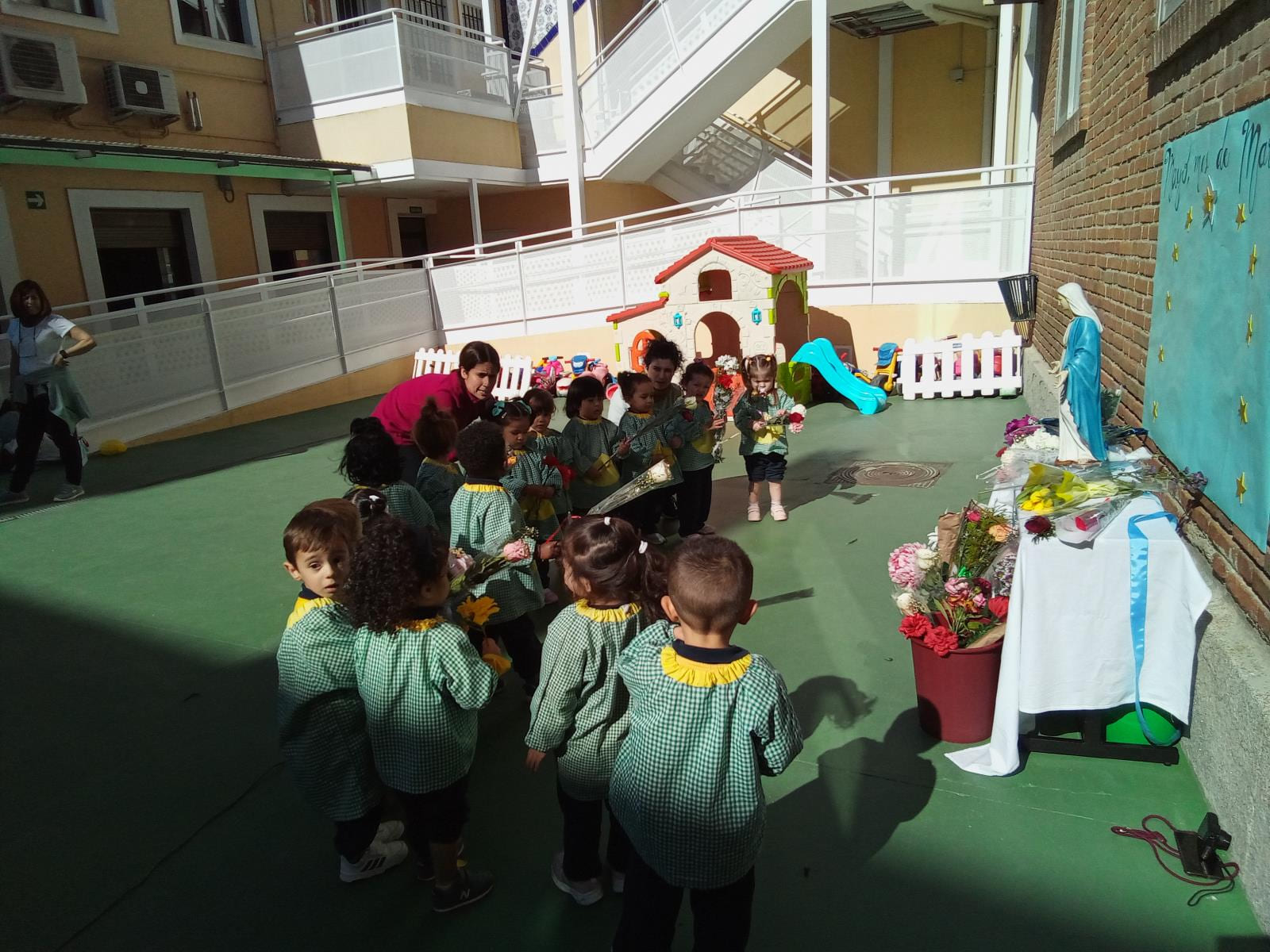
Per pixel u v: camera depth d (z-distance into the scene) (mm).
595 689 2510
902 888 2711
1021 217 10430
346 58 14117
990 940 2496
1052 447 4301
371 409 12109
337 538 2717
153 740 3848
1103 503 3098
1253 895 2521
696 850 2051
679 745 2061
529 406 4840
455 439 4578
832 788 3201
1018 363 9938
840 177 15859
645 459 5336
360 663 2582
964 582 3389
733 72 13531
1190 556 2971
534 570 3715
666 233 12391
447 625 2555
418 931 2676
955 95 15172
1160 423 3984
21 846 3162
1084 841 2857
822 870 2799
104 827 3256
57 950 2660
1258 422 2748
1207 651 2928
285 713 2697
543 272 13305
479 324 13984
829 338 11539
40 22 11414
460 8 18609
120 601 5484
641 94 14164
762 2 12633
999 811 3023
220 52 13922
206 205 13547
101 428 9781
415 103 13984
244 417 11328
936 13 13062
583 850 2658
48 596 5605
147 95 12398
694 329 10156
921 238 10938
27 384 7609
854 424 9227
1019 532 3328
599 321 13117
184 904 2840
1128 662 3105
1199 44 3451
